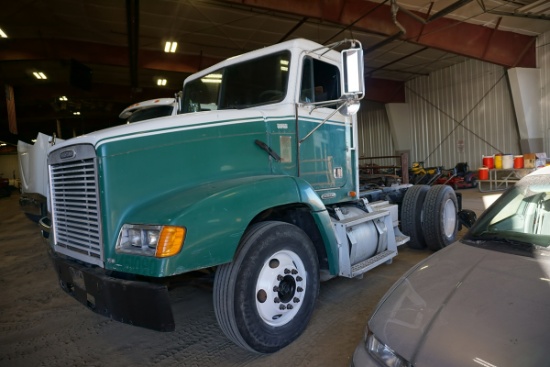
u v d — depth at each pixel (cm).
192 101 454
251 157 338
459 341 160
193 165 304
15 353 326
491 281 197
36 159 658
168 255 238
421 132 1961
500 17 1276
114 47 1481
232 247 265
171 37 1359
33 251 729
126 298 247
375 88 1967
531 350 146
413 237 562
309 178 385
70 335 357
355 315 359
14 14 1173
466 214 321
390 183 665
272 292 290
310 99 388
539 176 286
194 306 411
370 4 1160
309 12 1075
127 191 272
